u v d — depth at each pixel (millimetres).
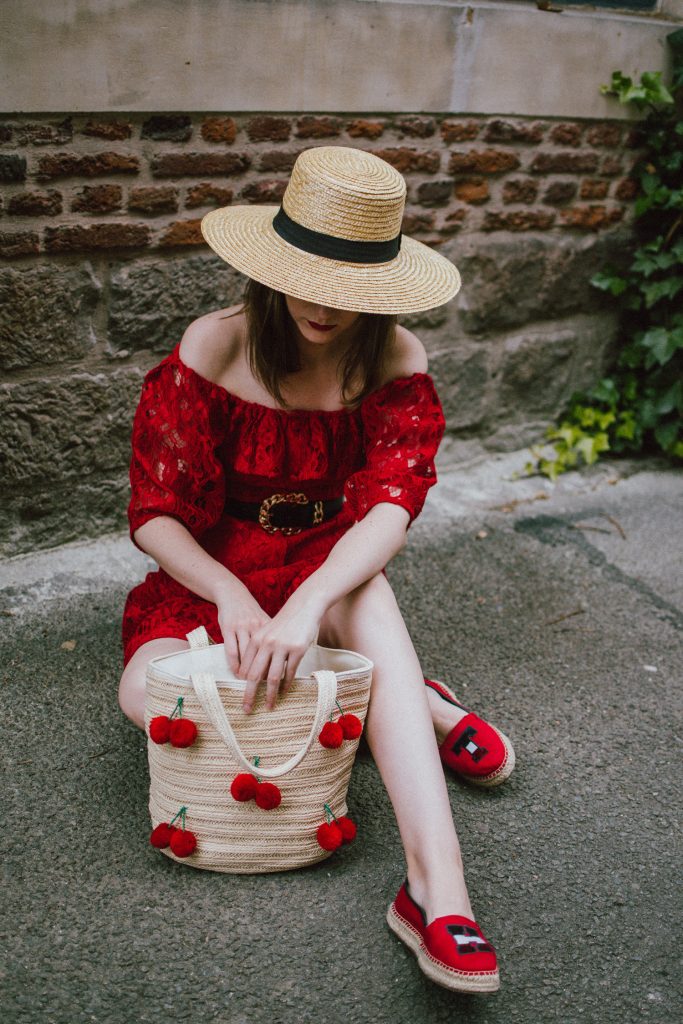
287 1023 1551
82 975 1598
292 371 1868
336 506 2105
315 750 1731
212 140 2725
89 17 2398
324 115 2893
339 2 2758
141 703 1836
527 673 2555
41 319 2609
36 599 2631
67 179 2529
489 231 3391
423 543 3135
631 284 3775
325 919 1746
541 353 3684
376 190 1679
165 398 1866
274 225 1785
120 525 2959
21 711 2217
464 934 1547
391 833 1971
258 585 1942
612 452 3895
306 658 1822
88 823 1919
